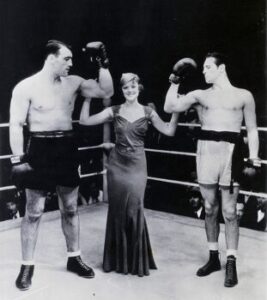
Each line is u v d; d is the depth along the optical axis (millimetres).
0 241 3768
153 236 3898
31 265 2992
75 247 3170
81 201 4855
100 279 3080
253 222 4055
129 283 3016
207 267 3146
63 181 2979
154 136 4551
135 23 4457
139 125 3020
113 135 4820
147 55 4430
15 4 4168
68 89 2973
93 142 4898
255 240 3762
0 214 4238
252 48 3854
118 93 4691
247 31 3854
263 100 3881
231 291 2895
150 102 4457
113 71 4672
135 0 4406
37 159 2893
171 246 3672
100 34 4652
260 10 3781
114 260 3209
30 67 4328
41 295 2838
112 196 3086
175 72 3068
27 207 2957
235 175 2953
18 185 2873
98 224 4230
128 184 3010
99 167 4992
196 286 2967
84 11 4543
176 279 3070
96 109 4762
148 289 2926
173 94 3090
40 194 2938
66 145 2971
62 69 2879
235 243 3055
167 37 4281
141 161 3051
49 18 4395
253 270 3201
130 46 4523
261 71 3850
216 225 3145
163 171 4547
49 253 3529
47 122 2900
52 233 3984
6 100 4199
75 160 3045
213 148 2973
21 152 2875
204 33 4070
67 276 3131
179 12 4176
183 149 4379
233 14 3893
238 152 2971
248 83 3914
